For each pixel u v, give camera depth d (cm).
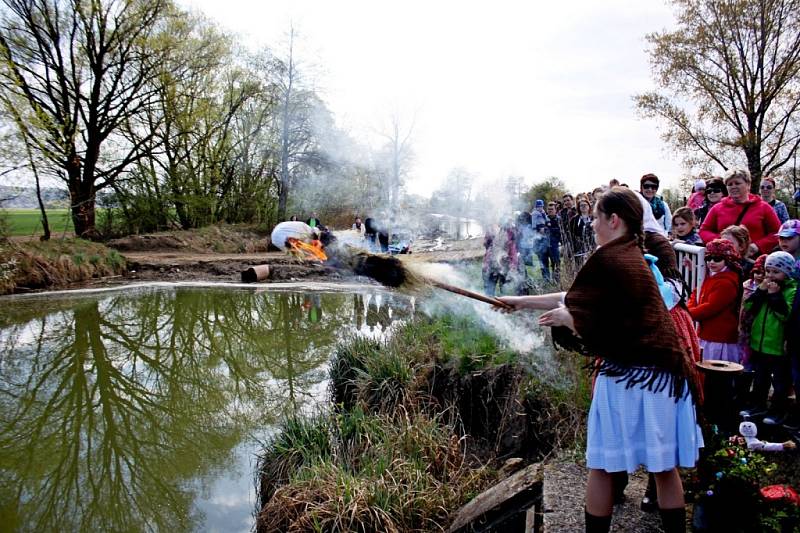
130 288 1669
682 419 250
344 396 740
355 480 484
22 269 1634
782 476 341
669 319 252
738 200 521
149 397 820
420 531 457
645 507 334
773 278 411
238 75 2914
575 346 271
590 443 263
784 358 413
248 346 1074
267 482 548
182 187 2692
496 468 545
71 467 618
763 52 1795
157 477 593
